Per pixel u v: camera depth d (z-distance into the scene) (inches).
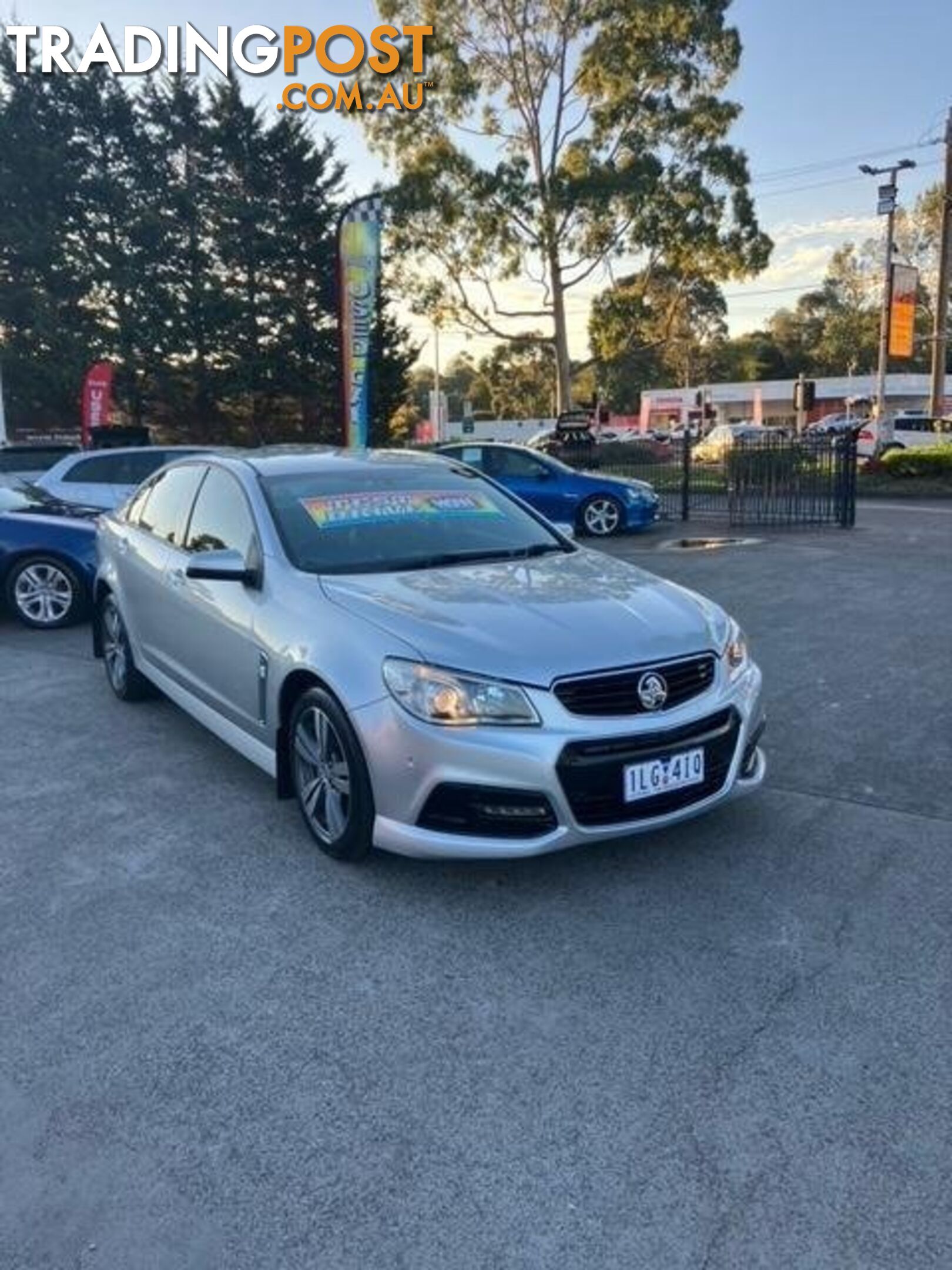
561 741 133.1
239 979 125.0
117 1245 85.7
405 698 137.6
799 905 139.7
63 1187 92.2
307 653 151.0
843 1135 97.0
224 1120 100.7
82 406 1008.9
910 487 806.5
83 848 161.9
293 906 142.0
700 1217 87.7
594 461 742.5
